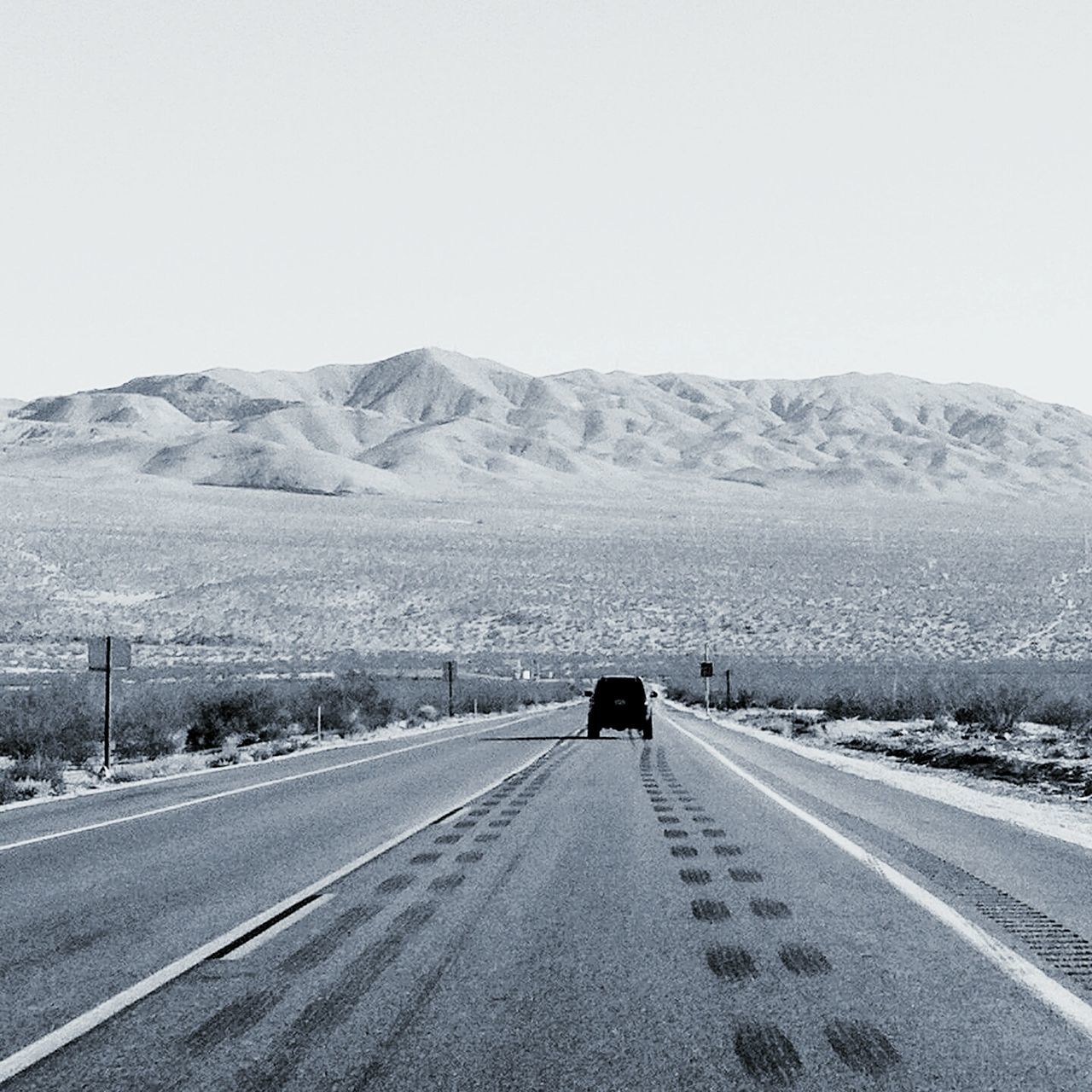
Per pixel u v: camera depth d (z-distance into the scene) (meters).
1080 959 8.74
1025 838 15.01
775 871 12.57
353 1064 6.41
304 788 22.38
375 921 10.17
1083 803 19.77
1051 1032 6.93
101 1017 7.35
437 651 102.38
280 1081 6.16
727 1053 6.55
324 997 7.75
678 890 11.53
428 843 14.87
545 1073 6.23
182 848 14.75
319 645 103.31
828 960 8.70
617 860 13.36
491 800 19.78
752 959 8.74
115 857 14.12
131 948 9.30
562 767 26.52
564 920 10.16
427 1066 6.35
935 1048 6.62
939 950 9.02
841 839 14.86
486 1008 7.48
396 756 30.94
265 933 9.71
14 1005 7.71
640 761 28.19
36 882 12.38
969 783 23.56
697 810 18.14
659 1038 6.82
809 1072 6.24
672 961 8.66
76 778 27.28
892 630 101.62
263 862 13.56
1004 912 10.40
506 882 11.98
